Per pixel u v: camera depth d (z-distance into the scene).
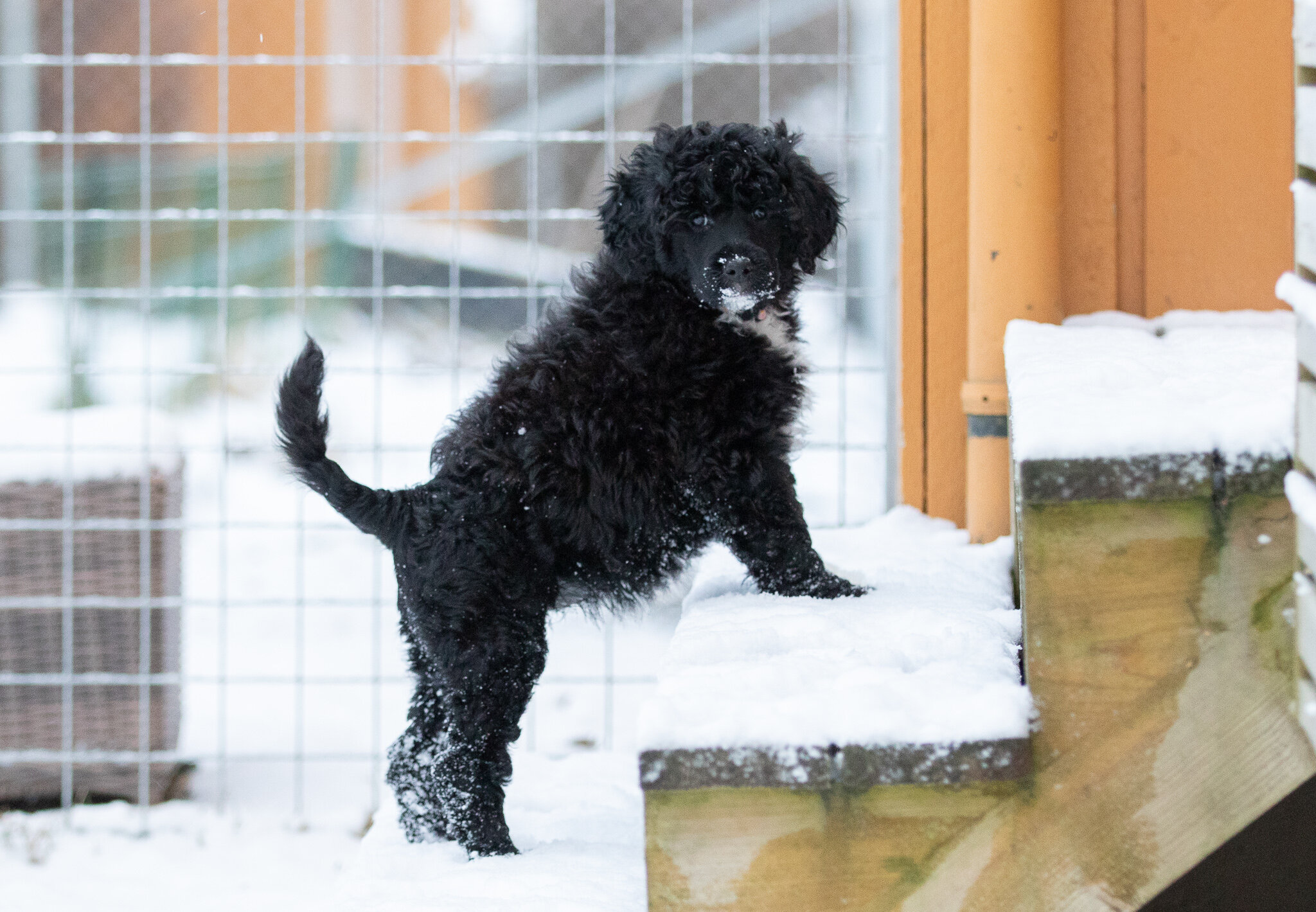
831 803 2.23
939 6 4.68
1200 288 4.48
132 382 8.70
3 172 7.64
